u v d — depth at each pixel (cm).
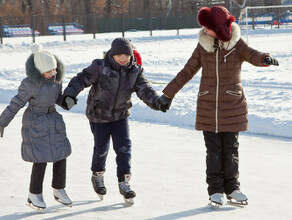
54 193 894
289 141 1388
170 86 890
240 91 868
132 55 898
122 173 904
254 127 1523
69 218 831
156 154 1295
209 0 12062
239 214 834
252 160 1201
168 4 13775
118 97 898
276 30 7938
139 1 13975
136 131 1603
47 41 7238
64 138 880
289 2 10988
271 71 3133
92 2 13325
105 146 927
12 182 1078
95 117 913
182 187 1006
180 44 6150
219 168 876
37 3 12606
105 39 7038
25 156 859
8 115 853
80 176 1114
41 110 861
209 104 867
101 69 882
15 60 4772
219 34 820
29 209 893
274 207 867
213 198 859
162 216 832
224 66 851
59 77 866
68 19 12750
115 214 848
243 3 11219
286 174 1079
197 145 1388
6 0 12400
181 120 1717
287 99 1955
